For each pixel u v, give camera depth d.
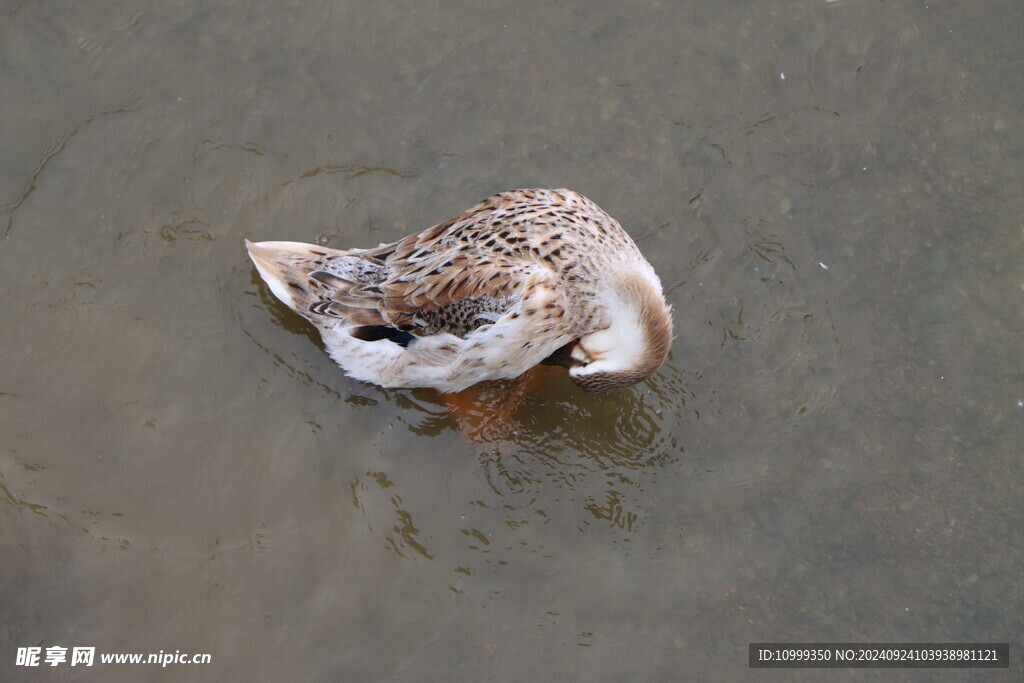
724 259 7.72
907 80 8.48
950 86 8.45
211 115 8.02
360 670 6.18
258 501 6.71
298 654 6.21
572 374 7.08
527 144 8.12
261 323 7.30
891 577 6.61
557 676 6.22
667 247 7.76
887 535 6.74
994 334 7.43
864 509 6.83
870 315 7.52
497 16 8.63
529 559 6.64
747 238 7.81
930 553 6.69
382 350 6.88
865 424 7.14
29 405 6.86
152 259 7.43
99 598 6.30
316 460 6.89
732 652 6.33
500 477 6.95
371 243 7.71
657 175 8.05
